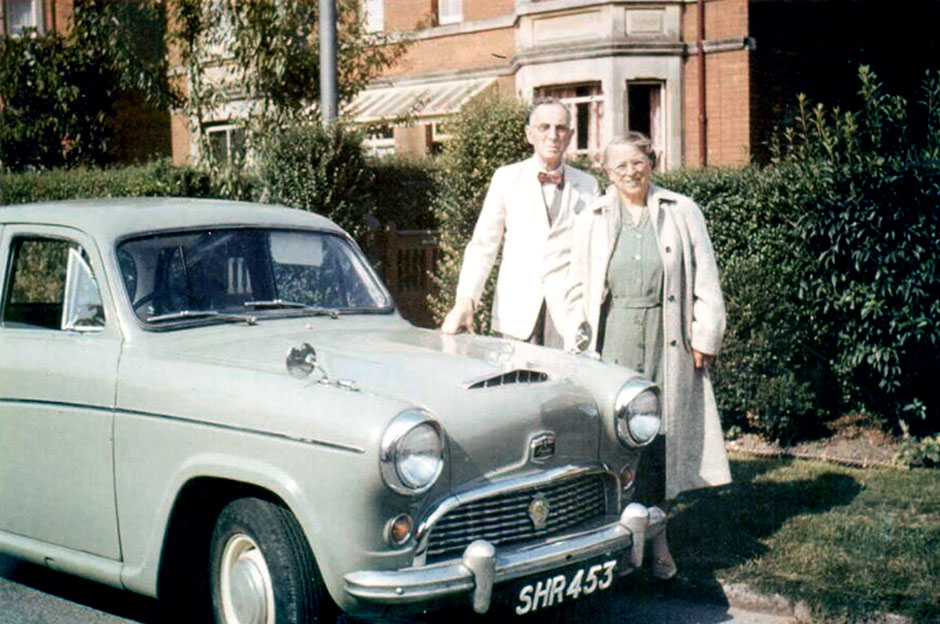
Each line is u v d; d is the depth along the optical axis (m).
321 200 9.99
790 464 7.20
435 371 4.34
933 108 7.70
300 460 3.89
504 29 17.31
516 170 5.85
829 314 7.77
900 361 7.47
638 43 15.16
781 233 7.95
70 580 5.76
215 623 4.30
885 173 7.33
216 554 4.26
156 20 12.01
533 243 5.75
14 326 5.14
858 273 7.58
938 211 7.28
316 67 11.55
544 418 4.25
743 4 14.66
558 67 15.77
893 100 7.70
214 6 11.48
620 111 15.26
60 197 13.08
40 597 5.45
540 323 5.79
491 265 5.89
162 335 4.72
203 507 4.45
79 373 4.69
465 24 17.72
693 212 5.32
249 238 5.28
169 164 11.70
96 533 4.65
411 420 3.78
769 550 5.50
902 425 7.57
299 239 5.48
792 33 15.16
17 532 5.04
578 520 4.42
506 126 9.11
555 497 4.30
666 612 5.07
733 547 5.55
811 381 7.92
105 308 4.79
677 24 15.21
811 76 15.43
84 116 19.38
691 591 5.18
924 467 7.13
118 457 4.51
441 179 9.58
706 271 5.29
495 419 4.11
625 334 5.26
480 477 4.04
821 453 7.41
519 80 16.33
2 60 18.92
